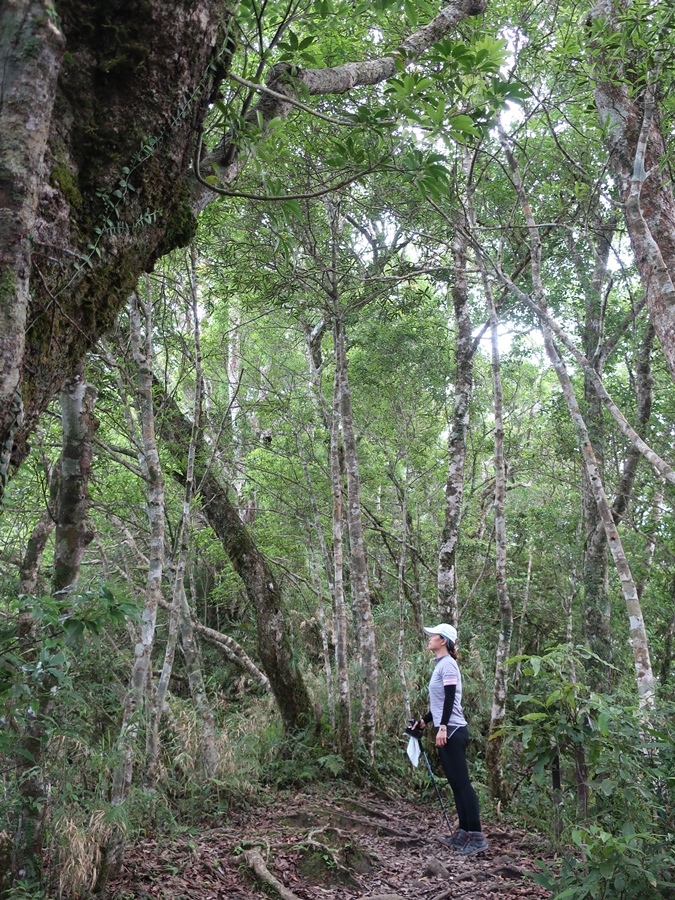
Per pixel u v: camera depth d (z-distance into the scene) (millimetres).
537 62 7094
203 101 2854
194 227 2922
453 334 12750
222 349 10828
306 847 5637
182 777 6973
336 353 8781
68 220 2303
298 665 9273
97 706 5215
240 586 10898
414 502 12609
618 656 10688
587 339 10445
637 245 5793
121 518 7852
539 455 12117
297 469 11008
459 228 7035
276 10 4633
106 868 4598
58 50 1922
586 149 8609
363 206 8102
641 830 3990
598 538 10055
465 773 6152
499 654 7668
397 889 5312
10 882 4105
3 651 2867
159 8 2441
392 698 9773
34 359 2223
